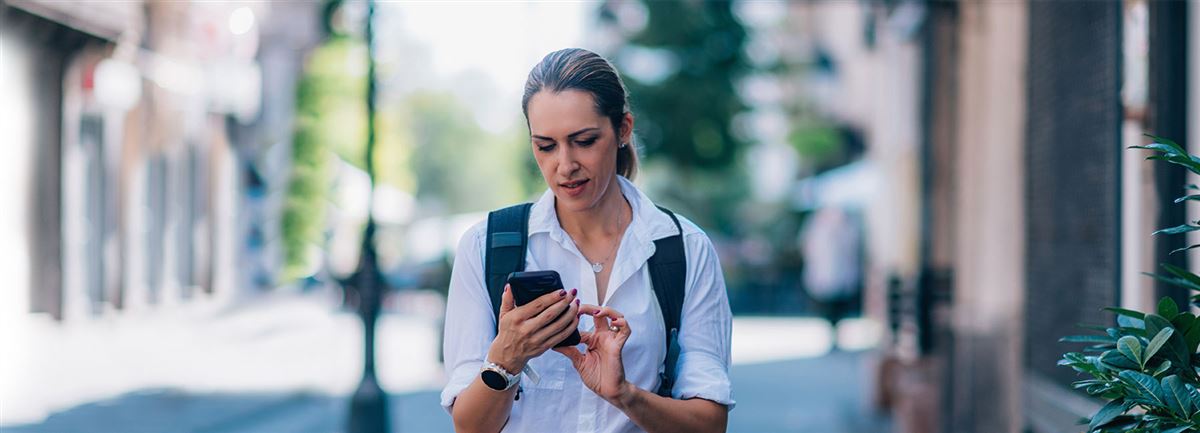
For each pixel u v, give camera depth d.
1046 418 7.45
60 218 19.00
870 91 32.53
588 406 3.34
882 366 13.09
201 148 29.83
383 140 34.47
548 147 3.21
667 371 3.36
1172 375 3.22
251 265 35.44
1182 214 6.04
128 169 23.41
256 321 24.98
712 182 42.22
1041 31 8.19
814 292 21.39
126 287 23.06
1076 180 7.11
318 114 33.16
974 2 12.44
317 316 27.52
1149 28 6.27
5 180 17.66
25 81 18.25
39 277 18.91
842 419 12.76
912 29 15.41
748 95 40.94
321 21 29.58
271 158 35.47
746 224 44.28
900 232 24.48
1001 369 10.12
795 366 18.23
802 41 41.94
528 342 3.13
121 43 20.98
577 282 3.37
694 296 3.39
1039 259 8.11
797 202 43.16
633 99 3.40
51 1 18.03
